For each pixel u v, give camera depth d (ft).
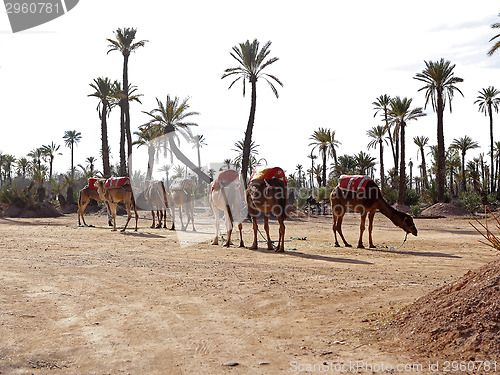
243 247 40.68
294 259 32.86
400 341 13.67
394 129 150.71
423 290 21.04
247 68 88.84
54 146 302.25
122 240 45.65
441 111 130.52
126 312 17.51
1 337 14.44
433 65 132.26
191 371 11.51
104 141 132.46
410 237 52.60
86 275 25.72
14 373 11.47
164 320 16.35
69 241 44.62
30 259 32.07
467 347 12.42
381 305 18.39
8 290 21.56
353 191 41.93
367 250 39.22
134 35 133.69
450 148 234.17
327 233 58.18
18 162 304.09
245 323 16.03
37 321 16.29
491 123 202.08
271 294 20.66
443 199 130.31
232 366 11.88
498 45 73.46
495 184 211.20
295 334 14.78
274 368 11.75
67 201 128.57
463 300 14.55
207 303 18.95
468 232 59.72
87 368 11.82
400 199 150.10
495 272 15.28
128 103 134.72
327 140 180.45
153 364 12.05
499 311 13.39
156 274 26.12
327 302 19.19
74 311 17.71
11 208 103.14
